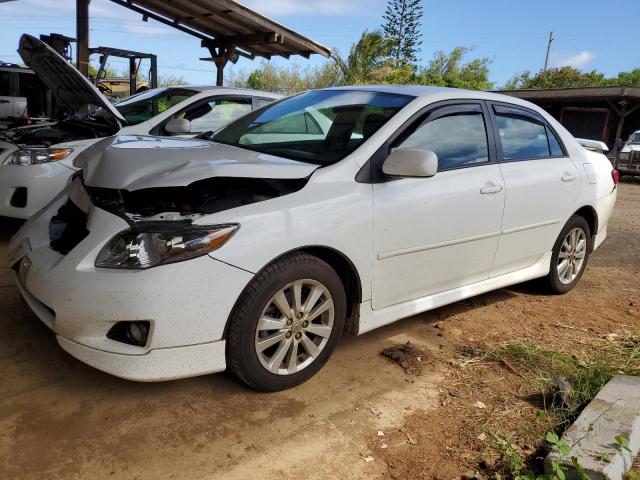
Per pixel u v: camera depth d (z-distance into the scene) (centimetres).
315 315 299
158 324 250
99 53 1160
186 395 286
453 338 384
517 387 320
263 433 262
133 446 245
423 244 343
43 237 309
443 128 366
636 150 1673
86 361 259
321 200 294
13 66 1137
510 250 414
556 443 242
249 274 266
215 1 834
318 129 359
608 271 587
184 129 473
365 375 323
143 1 881
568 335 402
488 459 255
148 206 281
